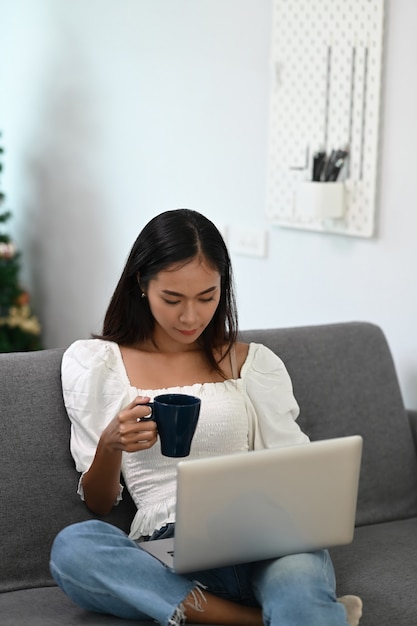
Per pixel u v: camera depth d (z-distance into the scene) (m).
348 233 3.25
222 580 2.14
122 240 4.36
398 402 2.87
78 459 2.34
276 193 3.48
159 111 4.04
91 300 4.61
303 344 2.77
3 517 2.29
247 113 3.62
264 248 3.62
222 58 3.70
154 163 4.11
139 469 2.36
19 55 4.83
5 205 5.09
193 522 1.92
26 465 2.34
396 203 3.12
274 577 2.02
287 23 3.38
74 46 4.46
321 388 2.75
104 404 2.37
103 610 2.07
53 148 4.70
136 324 2.45
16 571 2.30
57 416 2.41
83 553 2.04
